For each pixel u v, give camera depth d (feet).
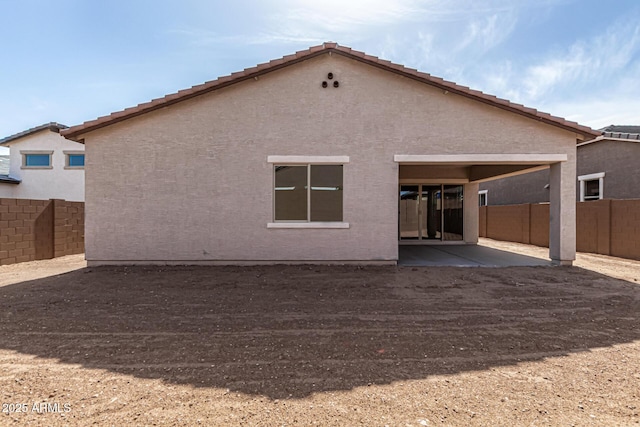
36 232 36.65
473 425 8.96
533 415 9.41
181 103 30.45
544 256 37.78
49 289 22.94
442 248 46.52
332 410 9.59
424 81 30.09
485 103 30.32
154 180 30.40
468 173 50.06
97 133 30.30
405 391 10.61
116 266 30.14
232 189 30.53
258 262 30.55
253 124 30.66
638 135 47.16
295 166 31.07
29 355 13.11
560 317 17.75
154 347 13.88
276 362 12.58
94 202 30.32
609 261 34.94
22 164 66.59
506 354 13.37
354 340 14.69
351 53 30.07
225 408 9.68
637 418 9.28
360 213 30.71
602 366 12.36
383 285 24.20
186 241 30.45
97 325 16.38
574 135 30.71
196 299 20.76
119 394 10.37
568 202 31.09
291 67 30.81
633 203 36.50
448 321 17.15
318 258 30.68
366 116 30.78
